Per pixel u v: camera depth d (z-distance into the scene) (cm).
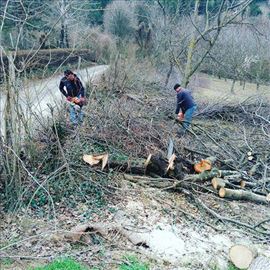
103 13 2747
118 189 629
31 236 464
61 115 733
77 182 617
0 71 662
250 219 623
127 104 965
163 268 453
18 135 569
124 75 1383
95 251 463
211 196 672
